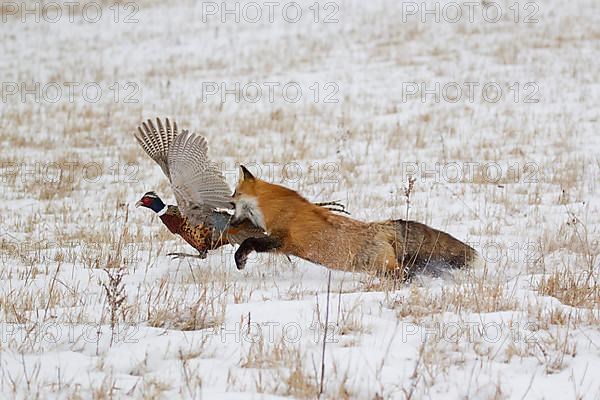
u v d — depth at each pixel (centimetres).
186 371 1397
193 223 2222
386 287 1855
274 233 2022
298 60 5916
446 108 4575
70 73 5972
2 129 4459
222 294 1902
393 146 3891
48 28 7412
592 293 1830
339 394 1302
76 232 2667
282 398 1298
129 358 1473
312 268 2214
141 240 2545
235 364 1447
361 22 6881
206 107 4884
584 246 2280
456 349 1514
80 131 4422
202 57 6256
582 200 2914
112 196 3209
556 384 1370
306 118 4531
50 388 1331
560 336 1577
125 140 4231
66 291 1964
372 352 1485
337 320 1620
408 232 2014
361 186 3238
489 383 1355
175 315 1692
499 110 4469
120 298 1811
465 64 5462
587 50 5575
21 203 3147
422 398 1311
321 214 2014
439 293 1848
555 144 3769
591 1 6938
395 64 5616
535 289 1906
